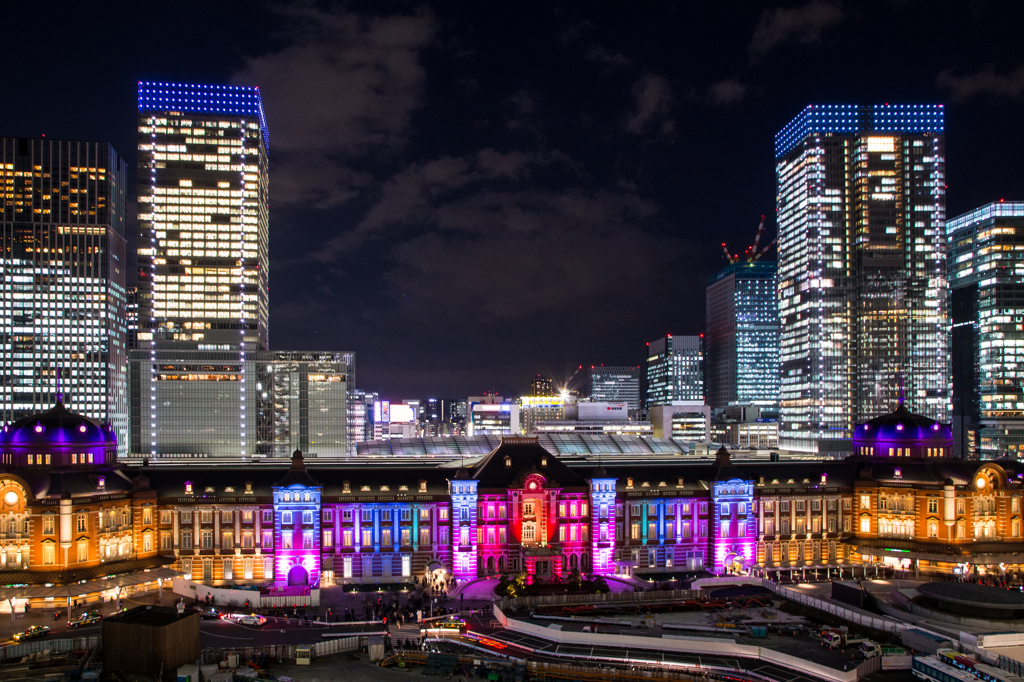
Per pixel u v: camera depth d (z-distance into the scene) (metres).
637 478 163.50
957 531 154.12
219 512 148.00
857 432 176.25
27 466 140.50
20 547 133.62
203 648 104.69
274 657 100.94
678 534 160.62
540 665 95.88
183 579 138.12
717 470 162.88
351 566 150.25
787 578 144.12
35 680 92.25
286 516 147.12
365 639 107.25
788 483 165.12
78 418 148.25
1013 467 166.62
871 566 153.50
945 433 167.62
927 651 99.06
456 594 137.25
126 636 95.69
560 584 135.12
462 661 97.25
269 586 144.12
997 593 114.00
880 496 162.50
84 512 135.75
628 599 125.69
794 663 95.81
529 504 154.00
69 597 125.75
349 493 151.38
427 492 153.88
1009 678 83.44
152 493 145.88
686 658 100.00
